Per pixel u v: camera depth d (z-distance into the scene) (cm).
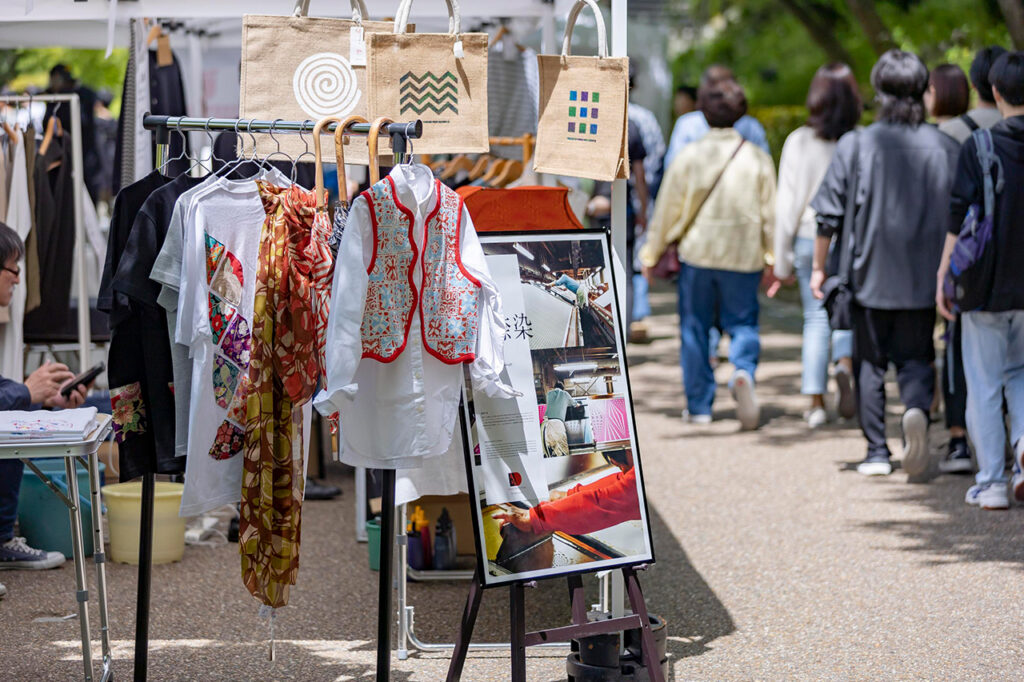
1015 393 587
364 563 535
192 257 346
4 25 704
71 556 535
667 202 812
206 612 468
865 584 494
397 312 341
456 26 390
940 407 834
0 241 460
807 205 793
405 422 344
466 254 352
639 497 369
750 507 624
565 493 360
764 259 817
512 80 673
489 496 351
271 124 358
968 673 396
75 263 709
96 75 1474
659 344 1248
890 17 1569
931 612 458
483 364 347
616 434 371
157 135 362
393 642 435
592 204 1005
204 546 566
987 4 1490
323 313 354
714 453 755
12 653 417
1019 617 450
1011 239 562
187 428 358
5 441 344
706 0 2256
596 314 375
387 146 393
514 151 672
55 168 629
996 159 558
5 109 604
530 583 350
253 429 350
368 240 337
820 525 586
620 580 392
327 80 402
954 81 696
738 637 436
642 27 1748
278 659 416
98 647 426
